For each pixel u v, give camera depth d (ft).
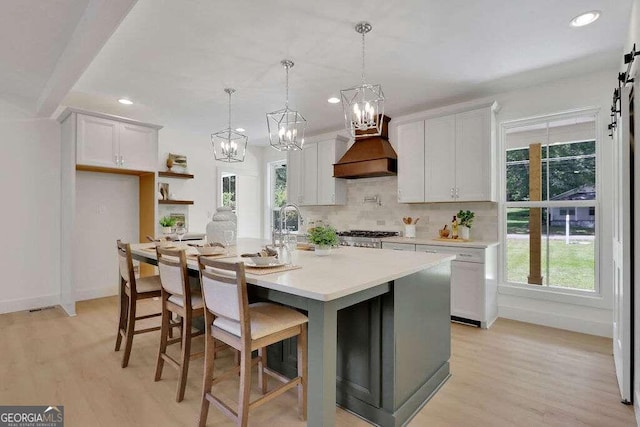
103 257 14.37
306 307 4.97
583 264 10.94
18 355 8.72
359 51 9.13
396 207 15.28
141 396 6.89
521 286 11.94
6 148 12.24
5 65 9.73
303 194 17.54
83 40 7.58
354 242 14.33
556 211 11.47
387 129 15.37
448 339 7.89
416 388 6.61
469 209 13.15
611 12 7.35
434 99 12.91
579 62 9.80
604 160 10.36
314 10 7.32
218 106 13.67
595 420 6.15
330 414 4.85
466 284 11.34
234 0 6.97
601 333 10.33
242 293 5.14
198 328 10.39
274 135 18.47
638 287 6.07
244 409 5.28
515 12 7.37
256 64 9.91
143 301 13.94
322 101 13.09
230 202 19.99
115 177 14.65
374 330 6.16
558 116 11.25
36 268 12.87
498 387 7.32
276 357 7.68
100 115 12.71
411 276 6.50
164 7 7.19
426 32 8.18
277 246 8.87
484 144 11.84
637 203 6.01
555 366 8.28
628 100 6.68
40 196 12.92
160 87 11.66
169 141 17.21
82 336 10.05
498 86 11.64
